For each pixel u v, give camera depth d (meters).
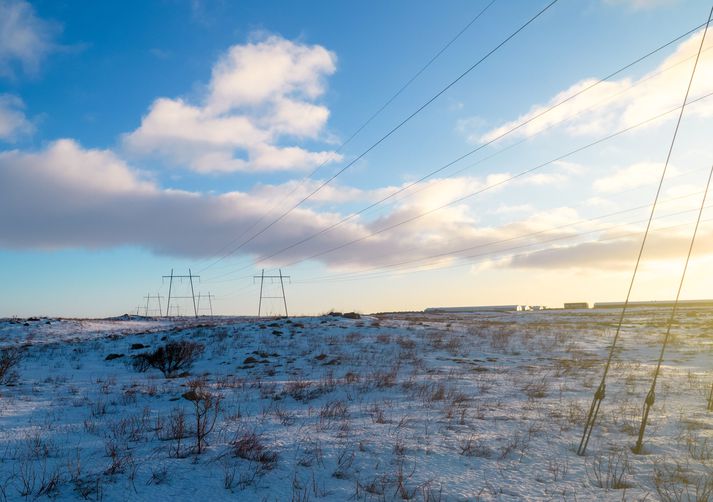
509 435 7.94
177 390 13.69
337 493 5.34
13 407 11.12
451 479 5.75
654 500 5.00
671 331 36.50
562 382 14.55
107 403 11.70
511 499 5.09
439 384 13.98
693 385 13.53
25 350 28.45
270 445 7.33
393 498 5.19
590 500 5.04
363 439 7.67
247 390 13.55
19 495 5.37
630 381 14.41
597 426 8.56
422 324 39.06
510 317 73.69
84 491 5.45
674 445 7.20
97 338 37.34
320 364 20.03
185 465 6.39
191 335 32.03
